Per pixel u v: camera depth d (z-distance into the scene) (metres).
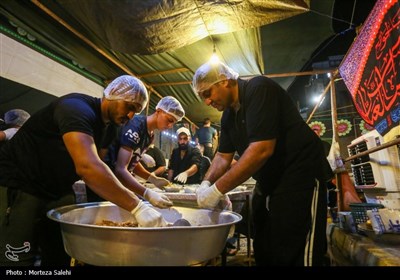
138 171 2.56
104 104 1.37
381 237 1.52
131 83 1.37
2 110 2.84
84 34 3.04
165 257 0.86
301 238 1.23
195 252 0.90
